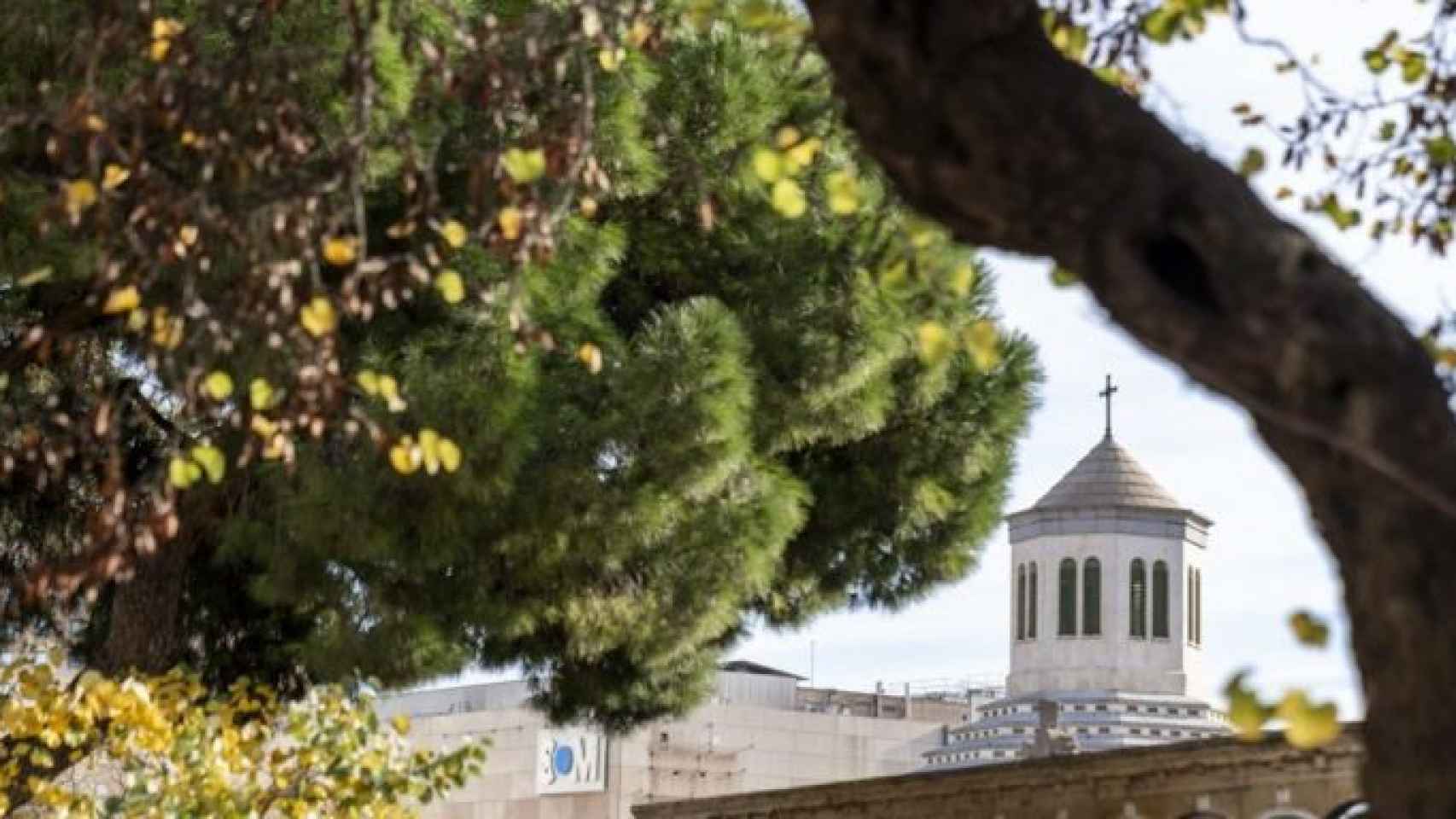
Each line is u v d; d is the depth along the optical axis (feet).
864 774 317.01
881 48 21.91
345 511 68.23
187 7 54.19
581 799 304.30
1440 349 30.14
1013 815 82.89
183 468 36.11
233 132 36.47
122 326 71.20
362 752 67.26
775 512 75.87
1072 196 21.11
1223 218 20.45
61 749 68.90
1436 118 39.45
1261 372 20.06
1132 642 267.18
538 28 36.50
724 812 100.12
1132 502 272.31
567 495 70.79
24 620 93.25
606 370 71.92
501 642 86.17
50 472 67.31
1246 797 73.41
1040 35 21.90
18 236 63.31
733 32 76.74
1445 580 19.84
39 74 60.03
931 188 22.18
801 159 29.91
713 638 88.99
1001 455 92.84
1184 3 34.63
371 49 35.53
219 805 62.95
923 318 78.38
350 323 71.31
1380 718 20.21
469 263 68.08
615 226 73.87
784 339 78.38
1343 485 20.45
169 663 84.02
